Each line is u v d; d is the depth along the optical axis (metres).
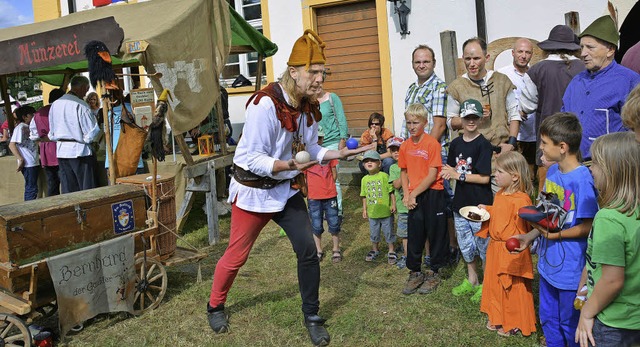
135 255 4.23
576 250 2.94
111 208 4.08
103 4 10.90
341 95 9.40
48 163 7.13
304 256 3.61
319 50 3.35
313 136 3.69
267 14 9.60
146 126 5.85
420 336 3.62
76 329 3.98
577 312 2.96
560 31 5.23
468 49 4.46
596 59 3.75
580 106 3.89
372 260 5.12
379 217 4.93
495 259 3.55
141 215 4.30
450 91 4.69
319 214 5.14
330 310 4.12
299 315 4.04
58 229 3.77
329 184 5.08
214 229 5.99
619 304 2.30
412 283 4.29
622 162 2.24
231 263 3.74
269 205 3.51
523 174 3.48
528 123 5.90
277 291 4.52
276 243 5.82
